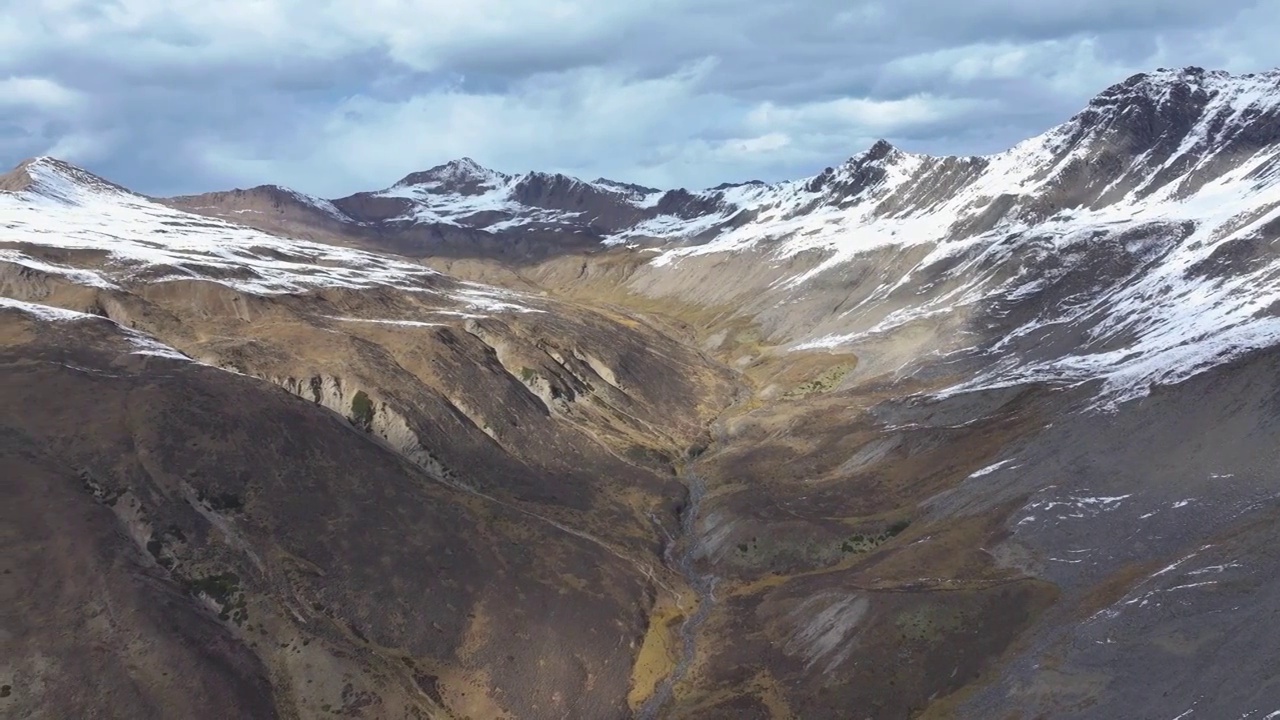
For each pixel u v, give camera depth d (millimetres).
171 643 60656
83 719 55250
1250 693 50781
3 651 56531
